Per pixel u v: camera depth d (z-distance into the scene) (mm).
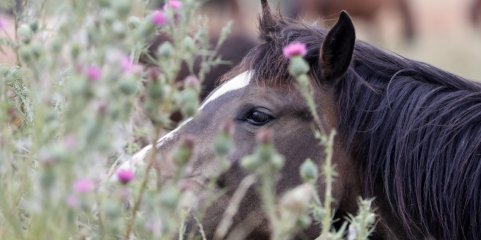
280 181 5703
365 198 5996
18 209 4516
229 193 5625
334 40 5832
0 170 4078
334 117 5969
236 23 18203
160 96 4020
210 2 23109
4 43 4977
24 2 5469
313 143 5785
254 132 5738
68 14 4449
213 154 5637
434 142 5961
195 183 5590
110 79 3859
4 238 4289
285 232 3826
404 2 29125
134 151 5723
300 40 6016
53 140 4676
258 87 5848
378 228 6074
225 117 5770
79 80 3625
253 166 3830
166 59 4387
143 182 4227
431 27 35344
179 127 5801
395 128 5969
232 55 11422
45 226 3820
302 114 5789
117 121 4070
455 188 5906
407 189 5930
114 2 4020
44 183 3496
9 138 4449
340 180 5961
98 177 4656
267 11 6273
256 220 5676
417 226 5961
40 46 4176
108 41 4051
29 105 5242
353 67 6164
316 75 5973
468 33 30953
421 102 6039
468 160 5934
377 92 6059
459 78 6285
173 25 4641
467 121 6020
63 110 4816
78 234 4500
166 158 5457
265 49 6027
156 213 4227
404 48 28891
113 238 4359
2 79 4906
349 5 28859
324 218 4531
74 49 4047
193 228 5555
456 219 5906
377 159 5969
